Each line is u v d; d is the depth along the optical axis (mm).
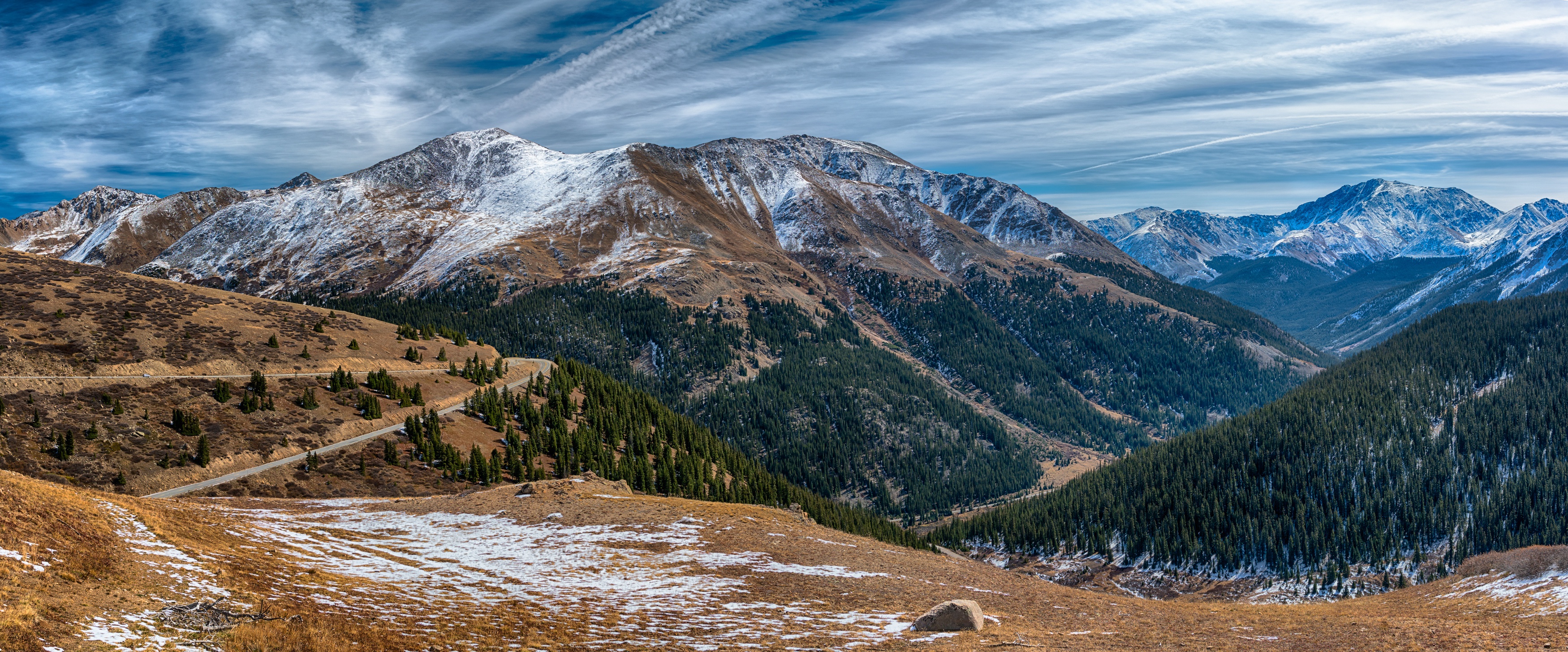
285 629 33969
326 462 118062
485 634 39531
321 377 147125
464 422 149875
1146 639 46281
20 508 39250
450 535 72125
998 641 42594
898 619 49156
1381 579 189500
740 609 50281
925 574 65688
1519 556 61531
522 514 81500
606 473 150125
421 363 177750
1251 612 57531
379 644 34969
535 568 60500
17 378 110250
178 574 39406
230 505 75125
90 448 100375
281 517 70625
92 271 168000
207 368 135375
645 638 41969
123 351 130000
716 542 71500
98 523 42781
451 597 47469
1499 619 49844
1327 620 52375
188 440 110500
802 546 72062
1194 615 56062
